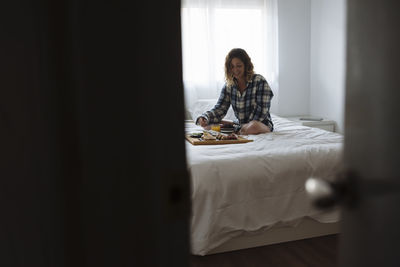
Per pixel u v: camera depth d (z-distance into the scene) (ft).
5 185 1.17
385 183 1.41
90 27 1.15
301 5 15.10
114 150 1.22
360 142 1.56
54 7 1.13
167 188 1.31
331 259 6.30
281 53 15.16
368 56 1.49
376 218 1.47
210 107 12.86
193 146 7.67
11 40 1.11
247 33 14.35
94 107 1.18
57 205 1.21
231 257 6.46
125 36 1.18
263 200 6.33
